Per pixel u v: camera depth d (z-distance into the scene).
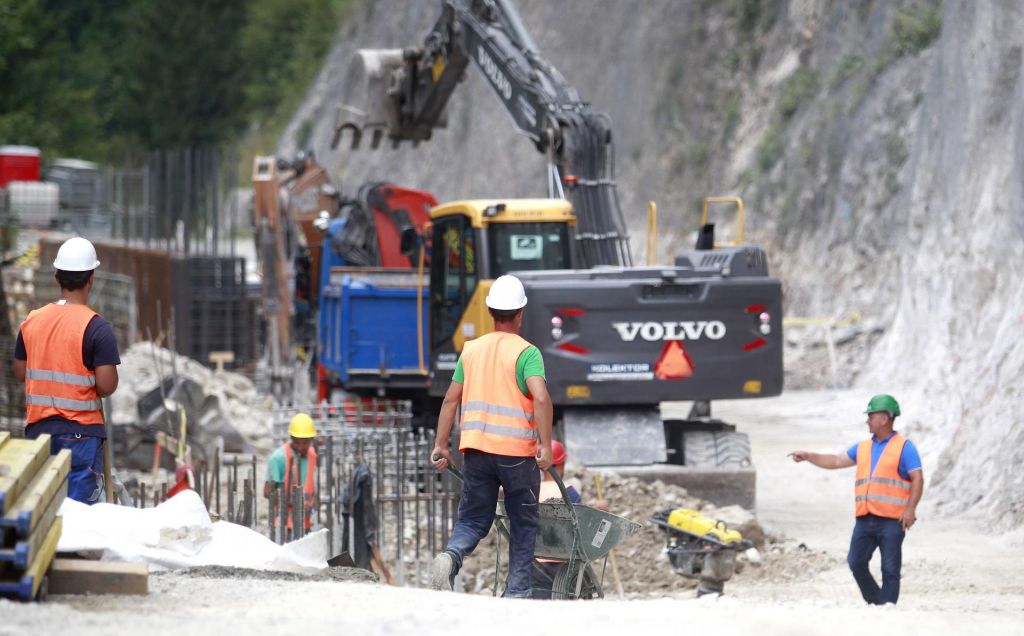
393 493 49.72
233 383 84.81
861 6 120.44
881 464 35.50
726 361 51.66
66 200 166.38
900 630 22.81
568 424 52.50
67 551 26.11
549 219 57.44
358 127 77.69
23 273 106.75
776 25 134.38
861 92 114.12
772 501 59.50
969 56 82.00
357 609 23.58
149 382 72.88
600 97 160.50
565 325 50.66
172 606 23.06
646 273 51.53
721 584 37.06
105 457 30.84
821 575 44.44
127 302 101.94
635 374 50.91
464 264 58.06
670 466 52.06
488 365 30.19
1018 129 70.50
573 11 172.62
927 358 79.88
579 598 32.31
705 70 141.62
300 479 44.44
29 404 29.98
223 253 104.56
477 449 29.95
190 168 99.31
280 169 104.56
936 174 86.00
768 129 125.38
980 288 73.06
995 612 29.42
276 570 29.20
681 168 138.75
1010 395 56.72
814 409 86.56
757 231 120.00
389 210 76.81
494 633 20.98
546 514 32.19
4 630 18.88
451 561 29.55
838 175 112.62
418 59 75.00
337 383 72.38
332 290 72.25
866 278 104.25
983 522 51.62
